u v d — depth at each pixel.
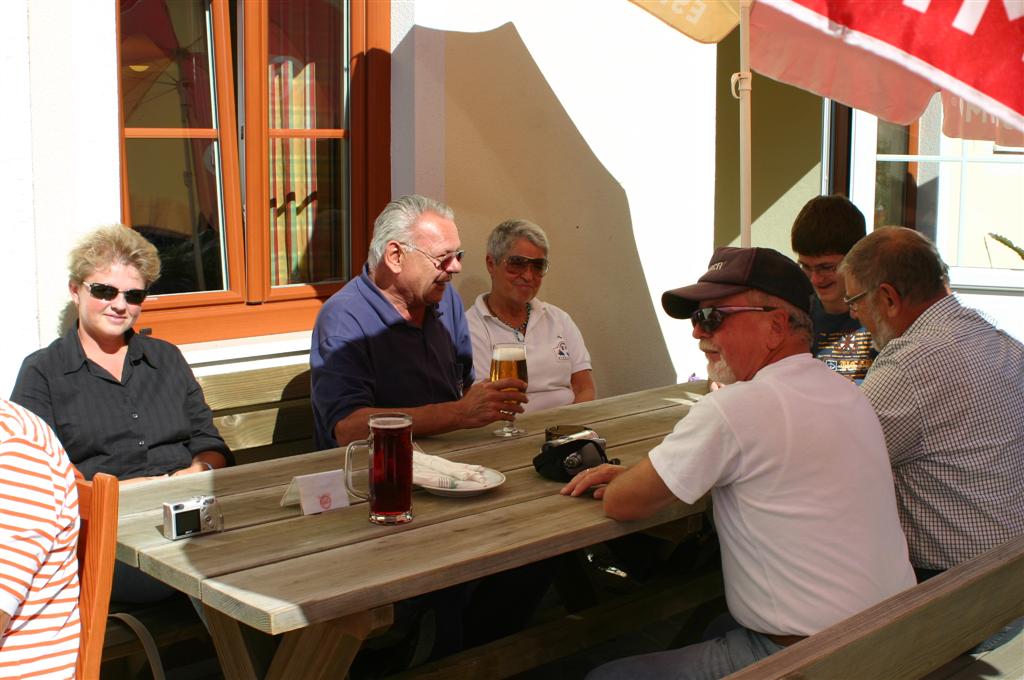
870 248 2.79
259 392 3.66
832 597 2.11
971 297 6.08
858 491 2.14
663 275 5.20
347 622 1.94
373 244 3.31
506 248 3.94
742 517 2.18
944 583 1.98
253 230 3.92
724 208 6.51
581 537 2.21
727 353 2.29
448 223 3.29
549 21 4.55
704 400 2.21
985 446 2.57
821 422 2.14
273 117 4.00
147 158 3.68
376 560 2.00
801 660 1.60
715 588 3.28
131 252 2.99
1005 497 2.58
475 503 2.41
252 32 3.82
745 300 2.26
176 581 1.95
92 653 1.89
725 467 2.15
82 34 3.25
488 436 3.07
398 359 3.28
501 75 4.41
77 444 3.00
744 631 2.26
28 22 3.13
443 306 3.63
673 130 5.13
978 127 3.67
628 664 2.33
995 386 2.59
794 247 3.74
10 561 1.74
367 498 2.40
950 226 6.16
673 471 2.17
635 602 3.05
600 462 2.62
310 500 2.33
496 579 3.19
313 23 4.05
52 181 3.24
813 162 6.31
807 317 2.29
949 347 2.59
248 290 3.95
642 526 2.35
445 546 2.09
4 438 1.79
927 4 3.36
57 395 2.97
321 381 3.15
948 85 3.37
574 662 3.57
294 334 4.02
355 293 3.28
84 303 3.00
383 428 2.21
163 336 3.69
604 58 4.79
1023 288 5.95
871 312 2.80
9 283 3.16
